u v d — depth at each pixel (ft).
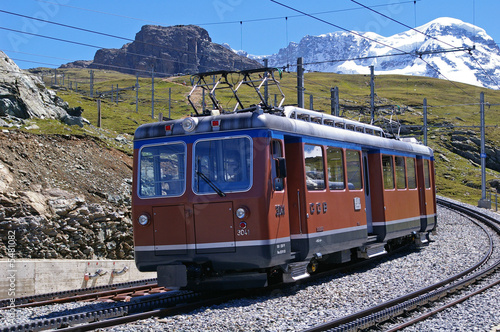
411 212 64.18
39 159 70.74
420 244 66.95
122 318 30.42
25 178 64.64
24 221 57.11
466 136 340.59
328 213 43.62
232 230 35.96
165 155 38.63
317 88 490.49
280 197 37.70
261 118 36.76
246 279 37.09
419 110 422.00
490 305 34.81
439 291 37.06
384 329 28.37
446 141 332.39
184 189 37.42
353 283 42.96
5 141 69.56
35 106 99.40
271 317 30.94
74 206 62.75
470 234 80.89
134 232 38.91
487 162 320.09
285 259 37.70
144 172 39.17
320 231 42.01
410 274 47.57
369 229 54.75
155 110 310.24
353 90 509.35
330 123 49.19
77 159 76.28
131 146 106.63
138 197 38.93
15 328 28.22
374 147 54.70
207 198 36.63
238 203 35.96
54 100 114.52
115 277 58.18
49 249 58.59
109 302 38.60
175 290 43.70
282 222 37.68
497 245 69.36
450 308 33.99
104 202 69.26
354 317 30.14
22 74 103.45
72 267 53.26
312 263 43.91
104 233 65.10
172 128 38.70
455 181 249.75
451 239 74.74
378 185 55.11
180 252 37.14
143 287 46.09
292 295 38.45
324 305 34.78
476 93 529.04
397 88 546.26
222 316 31.32
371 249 52.29
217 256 36.17
